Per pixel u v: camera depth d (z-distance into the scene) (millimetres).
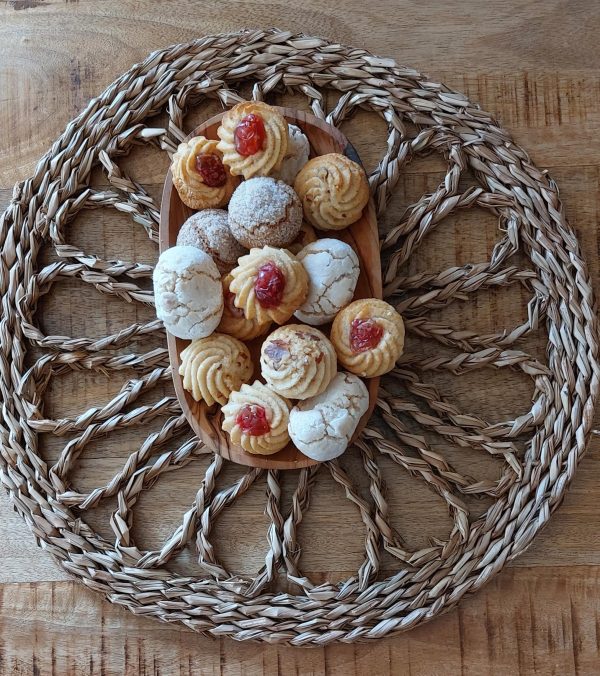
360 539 550
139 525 553
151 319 563
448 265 562
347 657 555
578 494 562
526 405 558
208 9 586
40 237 560
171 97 560
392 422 546
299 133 531
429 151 564
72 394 561
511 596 559
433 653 555
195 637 558
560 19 583
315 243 514
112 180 559
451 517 551
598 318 565
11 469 550
